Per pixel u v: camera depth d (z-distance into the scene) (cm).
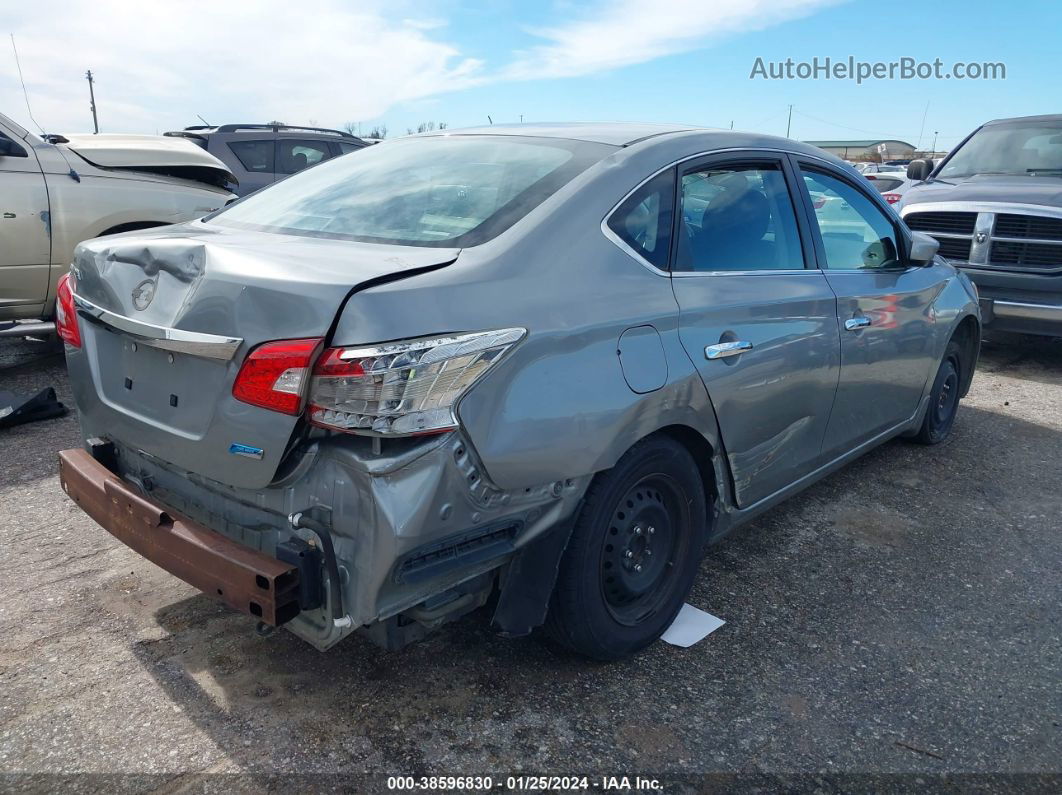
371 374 204
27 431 495
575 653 286
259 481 221
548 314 238
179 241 242
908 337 424
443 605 236
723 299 296
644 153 293
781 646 304
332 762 235
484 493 225
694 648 300
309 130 1102
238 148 1034
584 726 255
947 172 855
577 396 240
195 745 240
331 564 214
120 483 262
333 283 210
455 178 290
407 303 212
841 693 279
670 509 294
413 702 262
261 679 270
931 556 380
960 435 550
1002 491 458
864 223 406
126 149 655
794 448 347
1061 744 258
